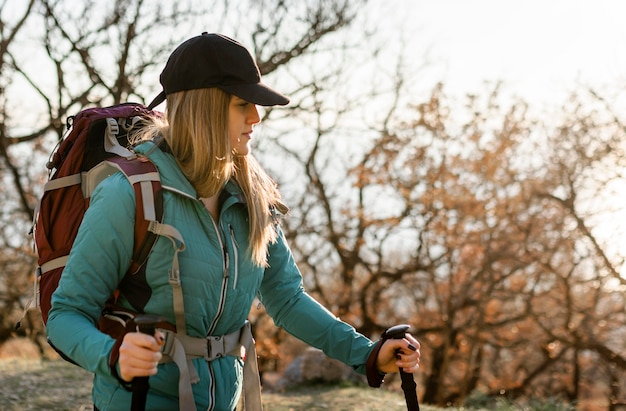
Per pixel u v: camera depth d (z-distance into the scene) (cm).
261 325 2109
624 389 2228
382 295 2306
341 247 2150
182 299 201
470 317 2094
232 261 212
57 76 1494
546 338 2112
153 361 177
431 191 2031
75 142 227
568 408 809
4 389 777
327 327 238
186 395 198
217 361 210
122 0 1442
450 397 2212
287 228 2102
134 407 181
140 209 199
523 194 2016
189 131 207
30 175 1823
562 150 2009
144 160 205
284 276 239
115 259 200
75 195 224
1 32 1470
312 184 2117
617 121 1972
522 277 2064
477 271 2036
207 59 208
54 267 221
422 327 2134
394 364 229
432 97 2062
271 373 2262
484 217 2009
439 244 2052
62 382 820
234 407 217
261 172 231
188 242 203
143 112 244
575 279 2042
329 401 823
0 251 2017
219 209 216
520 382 2170
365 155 2114
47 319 200
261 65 1650
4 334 2061
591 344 1992
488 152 2008
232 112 212
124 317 203
